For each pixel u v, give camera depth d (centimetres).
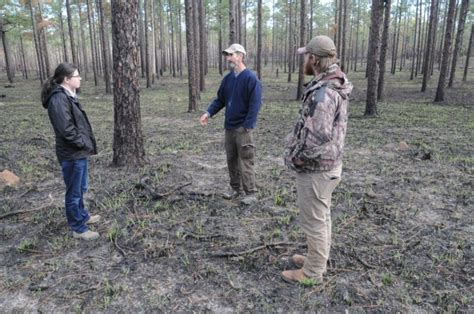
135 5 555
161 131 976
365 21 3978
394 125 1019
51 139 849
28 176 574
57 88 331
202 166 624
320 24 3956
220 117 1228
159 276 307
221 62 3403
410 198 473
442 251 340
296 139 258
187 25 1283
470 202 458
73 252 347
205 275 307
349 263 321
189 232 378
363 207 436
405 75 3094
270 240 361
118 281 300
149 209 440
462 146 756
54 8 2681
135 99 593
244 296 280
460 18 2006
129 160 609
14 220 417
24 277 307
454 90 2009
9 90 2358
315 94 245
